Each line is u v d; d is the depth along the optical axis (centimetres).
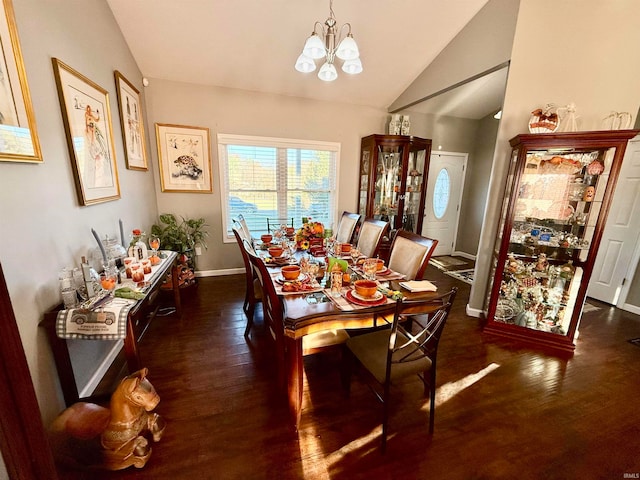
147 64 306
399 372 145
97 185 202
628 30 213
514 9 239
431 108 437
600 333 270
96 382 192
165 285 304
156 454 141
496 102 416
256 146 382
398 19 277
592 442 152
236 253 404
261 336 249
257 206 403
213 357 219
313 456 142
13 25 126
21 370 69
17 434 69
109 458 128
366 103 415
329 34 206
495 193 271
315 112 397
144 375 135
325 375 205
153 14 251
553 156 234
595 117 230
